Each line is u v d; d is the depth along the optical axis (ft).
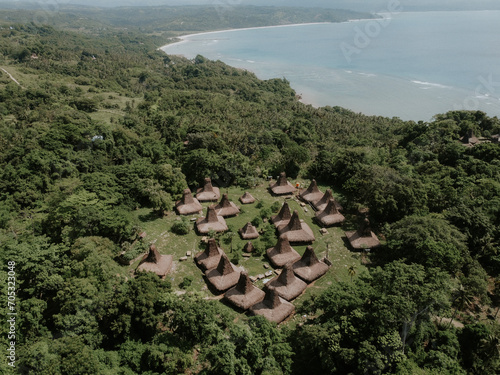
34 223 188.96
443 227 162.91
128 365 117.50
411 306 113.39
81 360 105.50
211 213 198.90
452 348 121.08
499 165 248.73
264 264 173.37
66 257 151.43
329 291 129.70
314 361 119.14
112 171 237.04
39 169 248.73
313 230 203.51
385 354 109.29
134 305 124.67
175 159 279.90
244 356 112.16
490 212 188.34
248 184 253.85
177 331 124.67
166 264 167.63
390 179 210.18
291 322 142.10
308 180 265.75
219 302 151.84
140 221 207.92
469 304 152.56
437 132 316.40
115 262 156.35
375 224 202.18
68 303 125.70
